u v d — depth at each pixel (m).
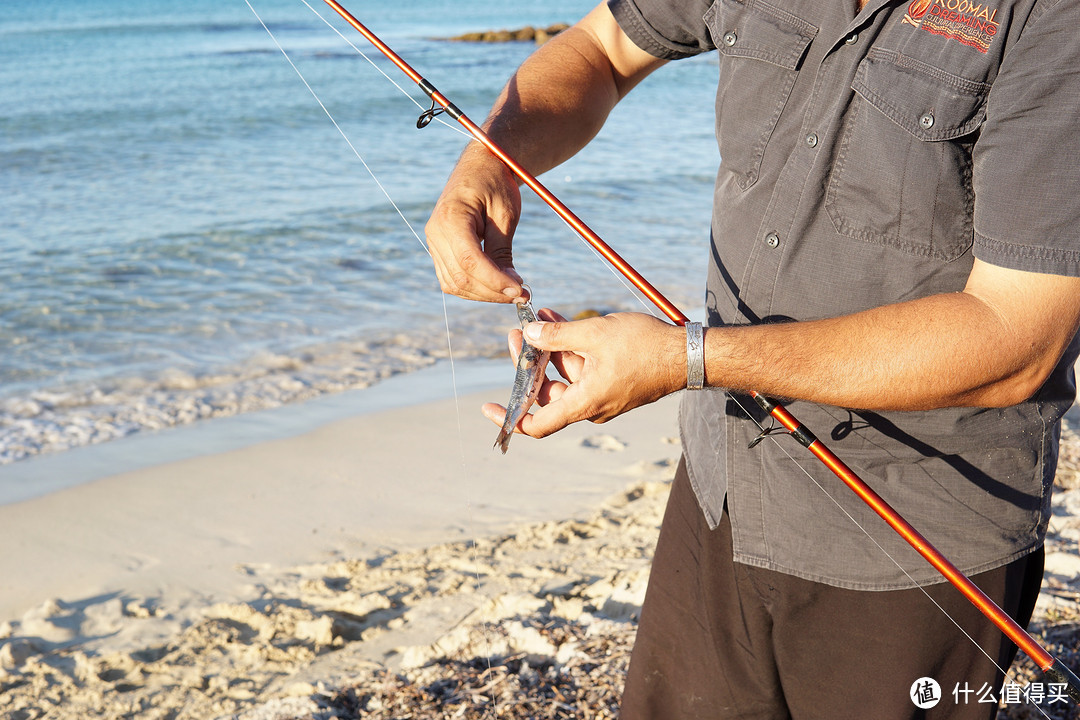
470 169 1.63
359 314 7.36
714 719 1.77
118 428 5.29
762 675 1.71
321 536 4.00
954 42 1.30
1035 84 1.16
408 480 4.54
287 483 4.54
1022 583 1.58
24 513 4.24
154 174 12.04
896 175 1.37
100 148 13.58
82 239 9.24
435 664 2.83
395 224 9.88
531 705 2.51
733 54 1.55
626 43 1.83
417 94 18.78
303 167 12.47
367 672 2.87
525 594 3.24
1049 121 1.15
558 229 9.51
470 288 1.53
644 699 1.85
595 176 11.97
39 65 22.48
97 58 24.12
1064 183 1.14
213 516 4.21
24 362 6.31
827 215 1.45
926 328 1.20
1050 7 1.17
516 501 4.23
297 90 18.94
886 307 1.25
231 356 6.48
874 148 1.38
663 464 4.58
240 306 7.51
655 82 21.28
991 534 1.51
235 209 10.34
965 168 1.34
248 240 9.27
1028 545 1.54
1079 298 1.17
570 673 2.66
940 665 1.55
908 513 1.52
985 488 1.50
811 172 1.45
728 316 1.63
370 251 8.99
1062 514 3.44
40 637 3.27
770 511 1.60
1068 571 2.97
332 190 11.21
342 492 4.42
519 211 1.66
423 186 11.40
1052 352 1.21
